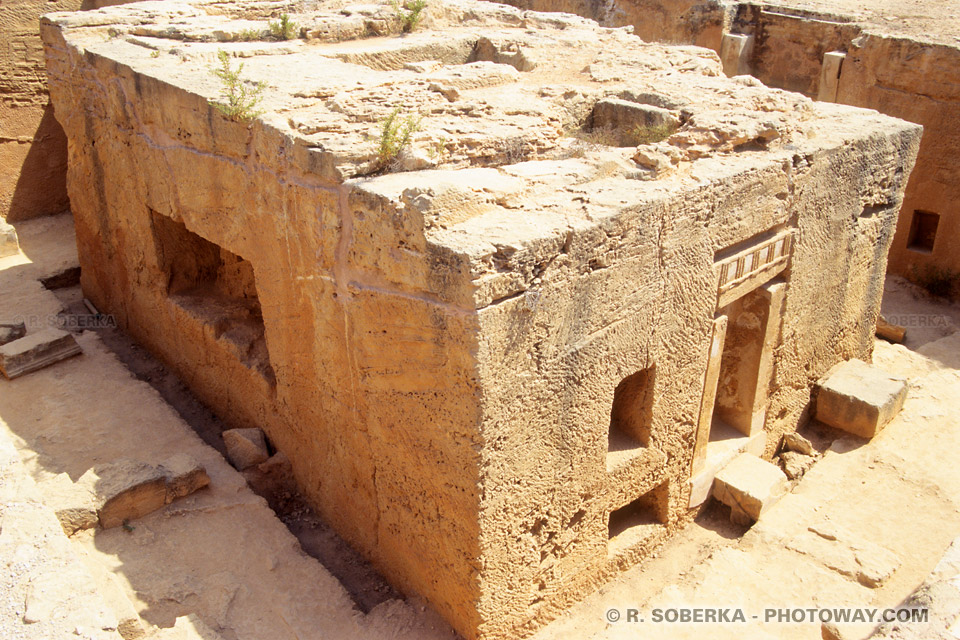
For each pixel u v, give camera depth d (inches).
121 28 333.7
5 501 192.9
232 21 363.6
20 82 442.3
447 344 184.2
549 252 183.8
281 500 265.1
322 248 214.5
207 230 269.1
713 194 221.3
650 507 255.0
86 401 293.7
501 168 219.3
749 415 274.4
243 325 293.6
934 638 146.1
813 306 281.4
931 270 418.0
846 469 279.6
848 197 275.7
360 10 381.7
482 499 192.5
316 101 249.9
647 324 217.3
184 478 244.7
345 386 223.6
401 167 212.1
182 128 263.1
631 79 311.0
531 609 216.7
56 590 171.6
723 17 481.7
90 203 341.1
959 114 390.3
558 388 199.3
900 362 343.6
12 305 366.3
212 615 210.5
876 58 415.2
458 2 423.8
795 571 236.4
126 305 345.1
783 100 290.0
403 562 226.1
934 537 249.8
